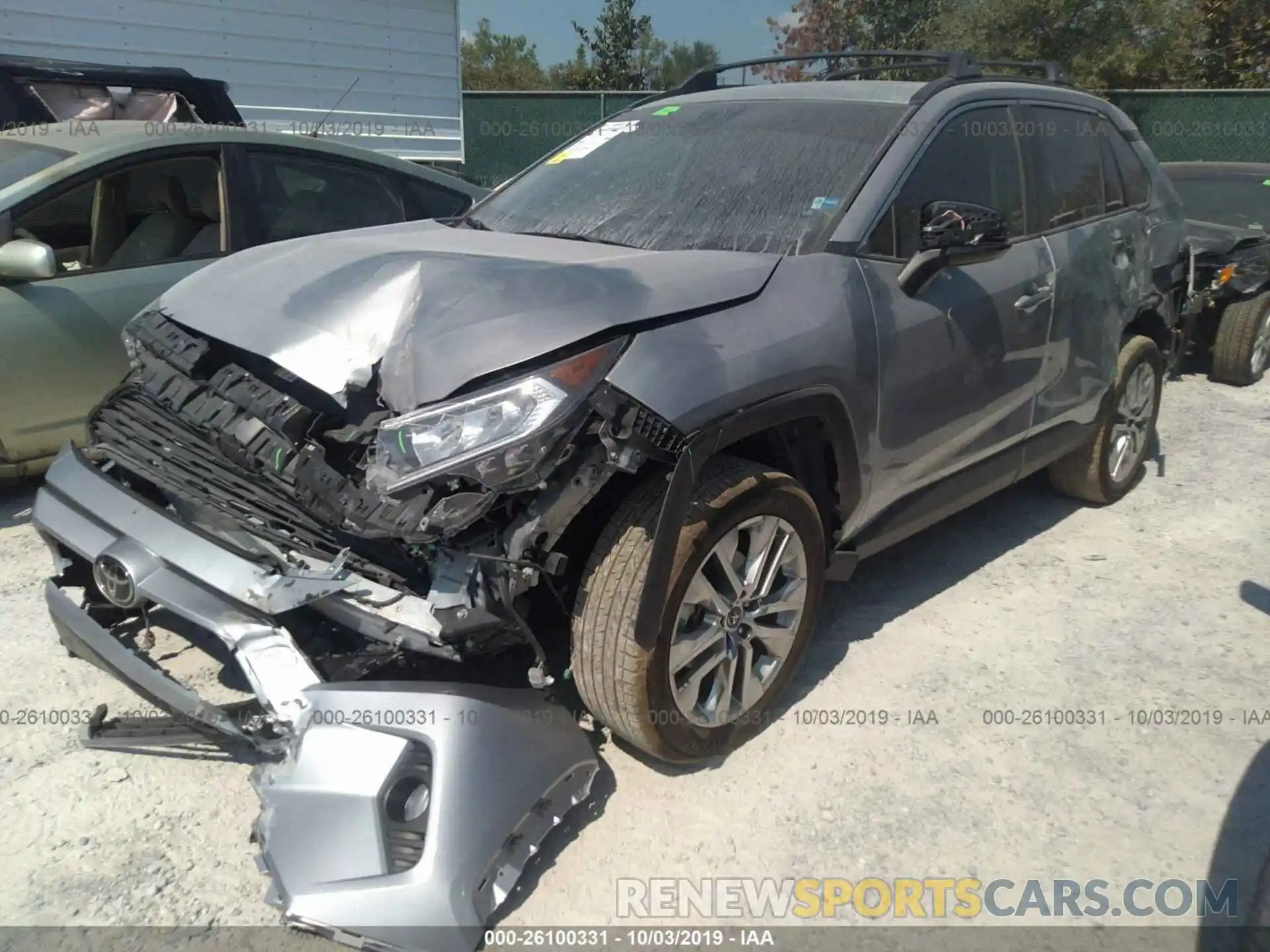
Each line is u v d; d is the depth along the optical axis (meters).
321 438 2.55
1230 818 2.77
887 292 3.10
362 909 2.13
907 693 3.30
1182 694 3.35
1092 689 3.36
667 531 2.40
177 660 3.21
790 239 3.13
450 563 2.34
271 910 2.37
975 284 3.45
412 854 2.20
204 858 2.52
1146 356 4.79
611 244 3.32
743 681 2.86
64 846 2.54
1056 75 4.53
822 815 2.73
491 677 2.80
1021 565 4.28
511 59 37.88
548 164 4.07
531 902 2.40
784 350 2.71
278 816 2.24
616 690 2.54
